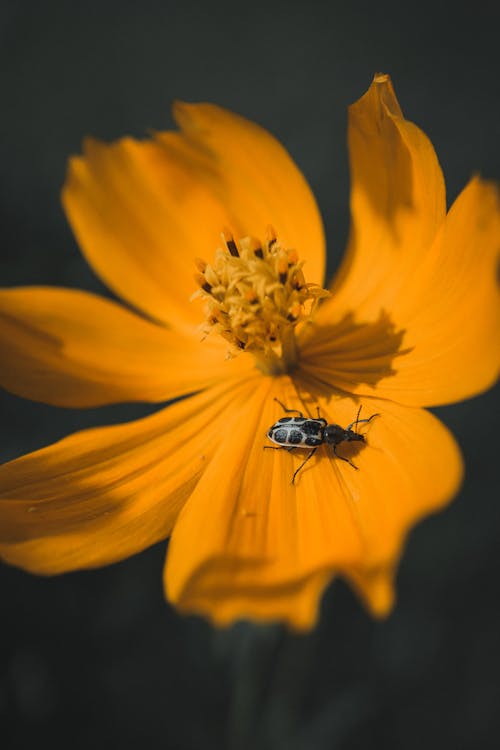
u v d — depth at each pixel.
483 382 0.15
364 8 0.29
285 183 0.18
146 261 0.19
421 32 0.29
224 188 0.19
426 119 0.27
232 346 0.17
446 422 0.24
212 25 0.29
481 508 0.24
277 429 0.16
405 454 0.15
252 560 0.15
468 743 0.22
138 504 0.16
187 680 0.22
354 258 0.18
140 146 0.19
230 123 0.18
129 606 0.22
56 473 0.16
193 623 0.22
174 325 0.18
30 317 0.18
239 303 0.17
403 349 0.17
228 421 0.17
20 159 0.26
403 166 0.17
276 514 0.16
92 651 0.22
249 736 0.21
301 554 0.15
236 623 0.19
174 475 0.17
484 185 0.15
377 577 0.14
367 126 0.17
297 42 0.29
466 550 0.23
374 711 0.22
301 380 0.17
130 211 0.19
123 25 0.28
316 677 0.22
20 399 0.23
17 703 0.21
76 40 0.28
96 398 0.18
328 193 0.26
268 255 0.17
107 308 0.18
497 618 0.23
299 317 0.17
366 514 0.15
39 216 0.25
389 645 0.23
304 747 0.21
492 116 0.27
